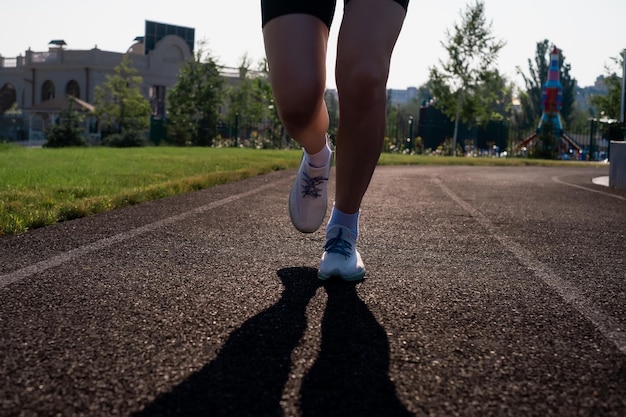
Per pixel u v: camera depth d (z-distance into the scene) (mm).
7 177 6621
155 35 51156
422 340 1825
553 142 31469
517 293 2451
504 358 1693
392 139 35094
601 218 5105
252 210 4812
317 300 2248
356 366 1599
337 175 2482
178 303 2170
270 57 2104
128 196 5211
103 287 2377
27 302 2148
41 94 49719
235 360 1623
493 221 4699
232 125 36469
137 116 37719
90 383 1461
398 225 4293
